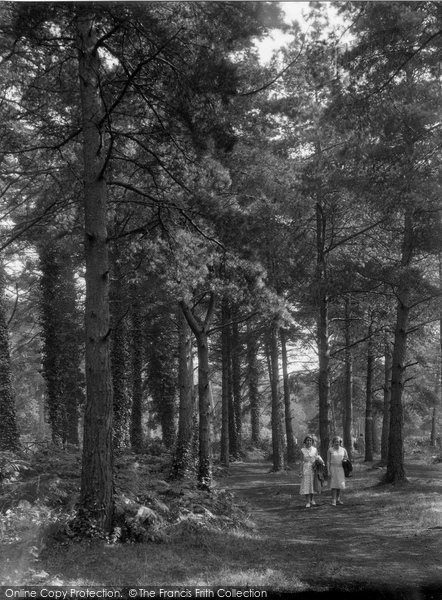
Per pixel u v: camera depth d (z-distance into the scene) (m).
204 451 15.44
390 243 18.48
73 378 33.72
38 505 9.77
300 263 18.53
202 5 9.69
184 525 10.29
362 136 11.95
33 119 11.99
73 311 28.98
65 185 13.03
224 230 10.87
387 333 23.95
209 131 10.80
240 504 15.09
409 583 7.15
